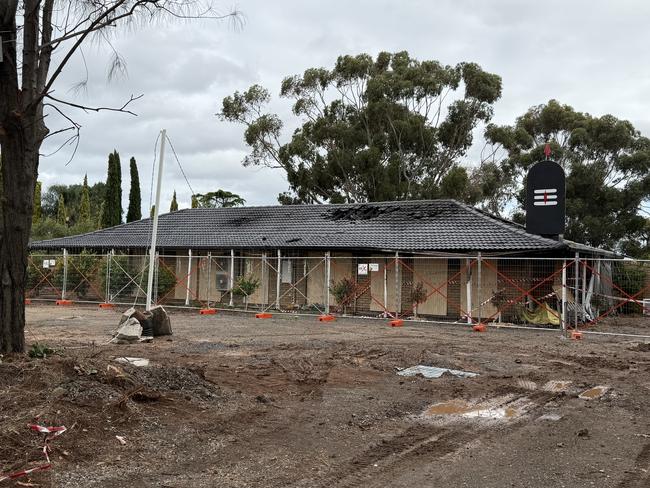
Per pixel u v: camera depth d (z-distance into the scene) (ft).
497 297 64.54
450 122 140.26
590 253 75.82
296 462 18.94
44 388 21.07
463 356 40.60
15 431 17.88
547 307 60.90
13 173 25.93
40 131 26.96
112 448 18.65
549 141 144.25
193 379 26.71
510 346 46.34
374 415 24.93
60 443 18.03
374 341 48.26
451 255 69.26
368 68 141.59
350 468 18.54
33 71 26.40
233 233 88.43
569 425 23.88
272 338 49.01
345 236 78.89
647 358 41.01
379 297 75.10
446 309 70.44
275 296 81.76
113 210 144.46
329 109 147.23
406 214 82.69
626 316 77.71
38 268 89.04
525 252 65.31
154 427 20.85
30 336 46.44
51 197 222.89
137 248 90.33
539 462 19.29
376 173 133.69
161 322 48.80
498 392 29.84
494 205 154.40
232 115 148.36
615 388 30.96
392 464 19.02
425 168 142.61
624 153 143.64
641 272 82.43
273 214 93.81
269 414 24.26
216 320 64.54
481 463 19.17
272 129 147.02
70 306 79.51
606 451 20.49
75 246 93.40
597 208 139.23
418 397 28.40
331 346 44.39
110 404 21.24
